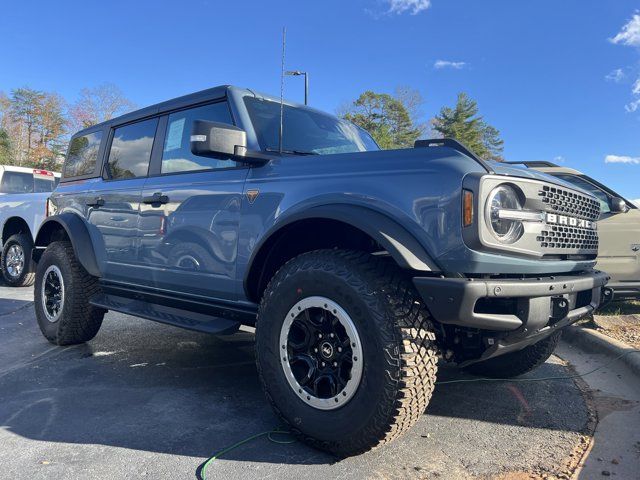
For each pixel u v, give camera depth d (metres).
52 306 4.63
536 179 2.48
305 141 3.46
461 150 2.36
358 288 2.31
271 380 2.63
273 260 2.96
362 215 2.38
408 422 2.28
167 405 3.13
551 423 2.93
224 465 2.37
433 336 2.33
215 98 3.47
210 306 3.26
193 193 3.34
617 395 3.40
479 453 2.54
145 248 3.71
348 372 2.40
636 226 5.36
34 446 2.56
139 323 5.64
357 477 2.27
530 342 2.65
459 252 2.20
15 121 60.28
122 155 4.28
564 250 2.64
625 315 5.24
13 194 8.76
